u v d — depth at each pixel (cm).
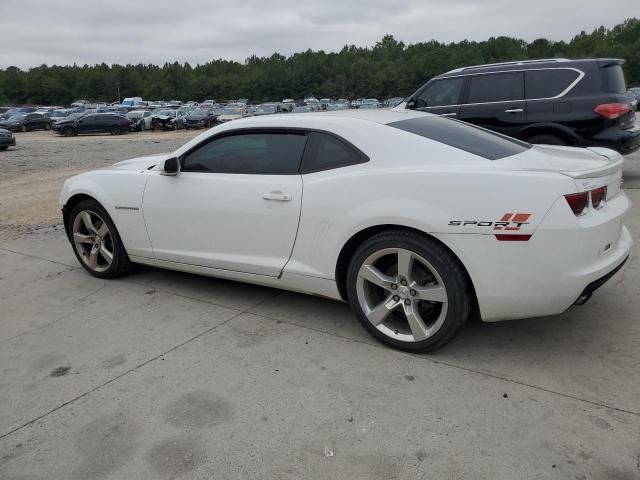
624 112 704
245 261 383
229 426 264
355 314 351
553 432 247
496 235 284
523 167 297
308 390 291
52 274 507
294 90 13100
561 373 295
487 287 292
